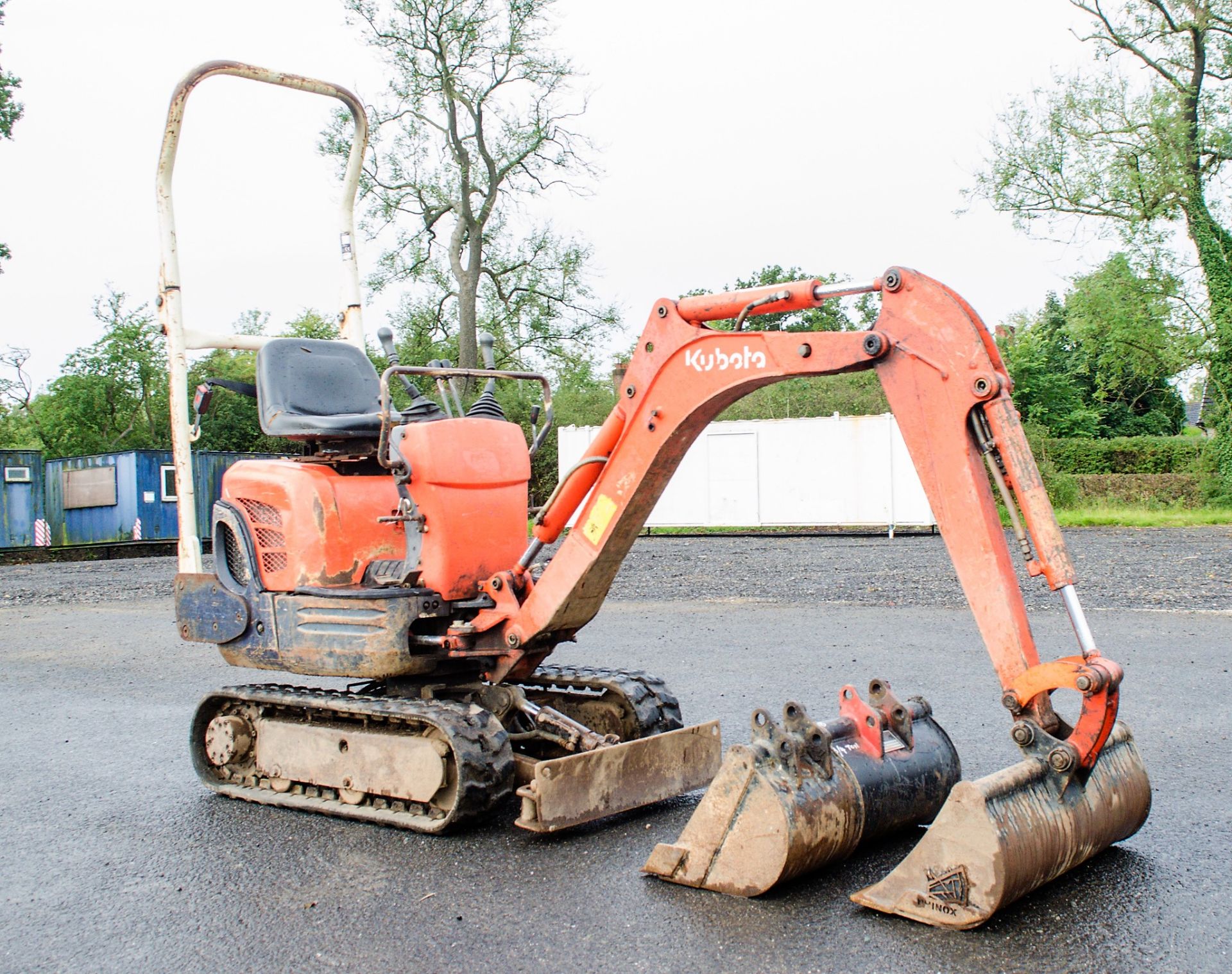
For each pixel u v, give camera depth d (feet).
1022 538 12.50
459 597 17.40
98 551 89.97
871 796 13.85
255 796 17.97
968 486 12.55
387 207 97.60
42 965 11.82
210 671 31.42
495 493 17.84
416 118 96.22
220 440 120.26
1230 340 94.02
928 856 12.10
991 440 12.57
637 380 15.47
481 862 14.60
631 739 18.20
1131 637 30.22
